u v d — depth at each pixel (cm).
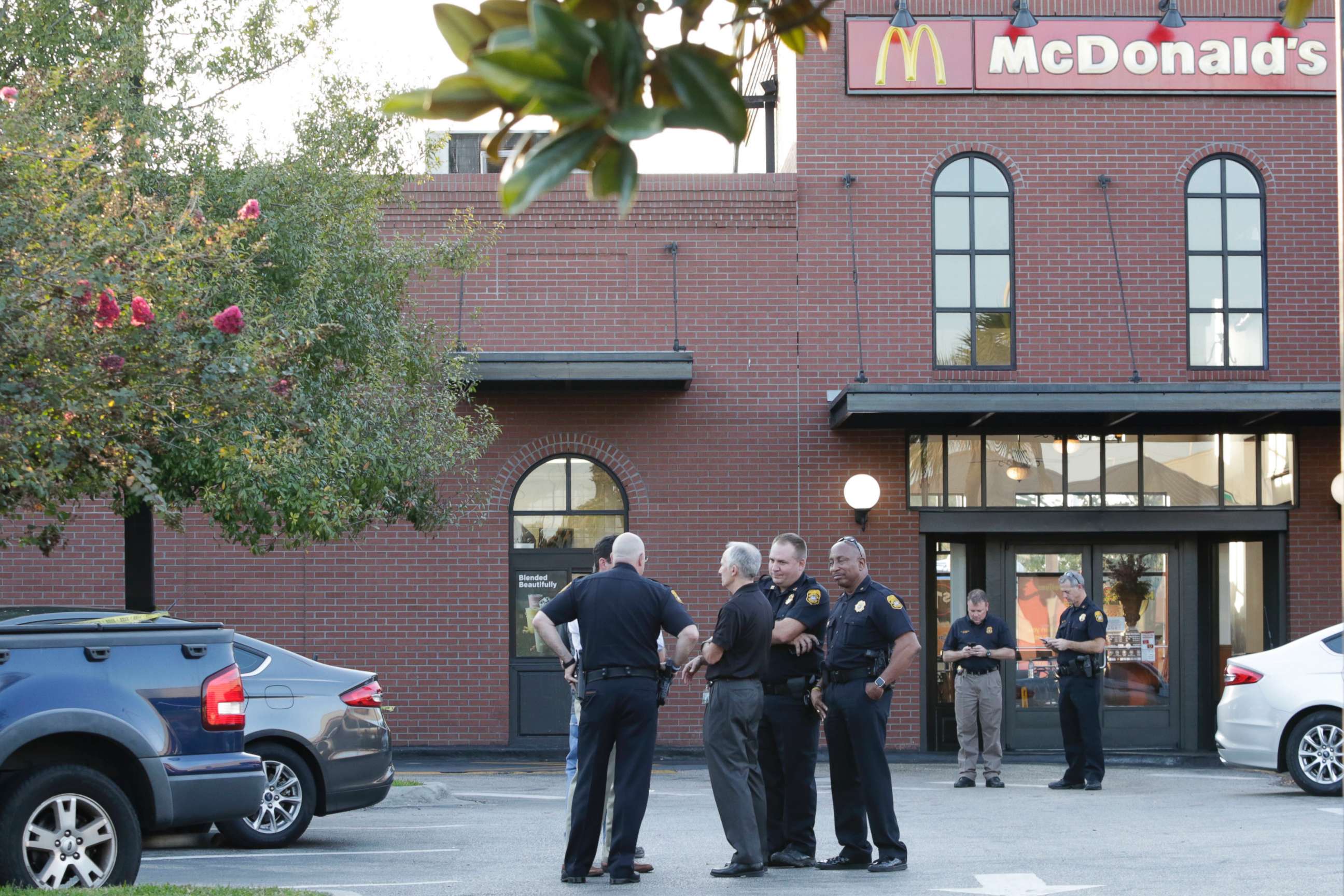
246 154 1246
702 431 1677
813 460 1678
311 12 1222
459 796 1271
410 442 1327
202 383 905
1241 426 1662
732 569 796
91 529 1641
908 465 1681
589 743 761
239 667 970
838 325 1691
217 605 1642
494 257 1683
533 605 1672
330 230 1250
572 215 1688
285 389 1037
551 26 143
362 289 1292
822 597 843
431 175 1512
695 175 1692
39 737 681
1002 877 768
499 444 1667
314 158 1241
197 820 717
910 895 710
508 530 1661
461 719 1652
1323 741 1220
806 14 191
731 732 786
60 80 926
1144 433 1689
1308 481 1686
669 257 1691
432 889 737
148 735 707
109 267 818
